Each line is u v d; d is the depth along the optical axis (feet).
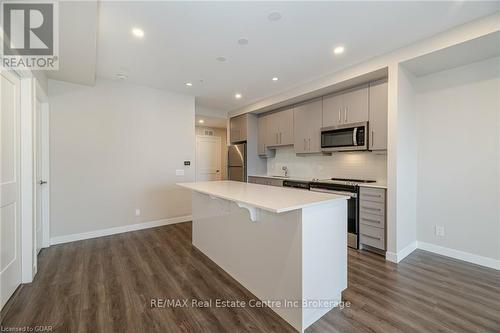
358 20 6.97
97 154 11.78
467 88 8.76
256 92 14.07
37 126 9.60
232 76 11.52
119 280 7.48
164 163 13.88
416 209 10.09
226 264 8.04
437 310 5.90
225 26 7.24
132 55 9.23
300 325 5.19
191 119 14.82
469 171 8.75
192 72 10.97
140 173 13.08
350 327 5.32
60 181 10.83
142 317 5.71
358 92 10.94
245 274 7.06
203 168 23.79
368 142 10.53
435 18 6.88
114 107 12.22
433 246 9.68
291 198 6.03
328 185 11.37
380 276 7.70
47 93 10.41
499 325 5.34
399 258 8.91
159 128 13.67
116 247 10.36
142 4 6.14
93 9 5.82
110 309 6.01
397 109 8.75
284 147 16.52
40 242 9.97
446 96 9.25
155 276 7.76
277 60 9.67
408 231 9.55
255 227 6.59
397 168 8.81
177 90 13.75
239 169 17.80
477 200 8.59
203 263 8.77
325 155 13.98
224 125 23.09
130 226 12.79
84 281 7.41
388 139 9.00
